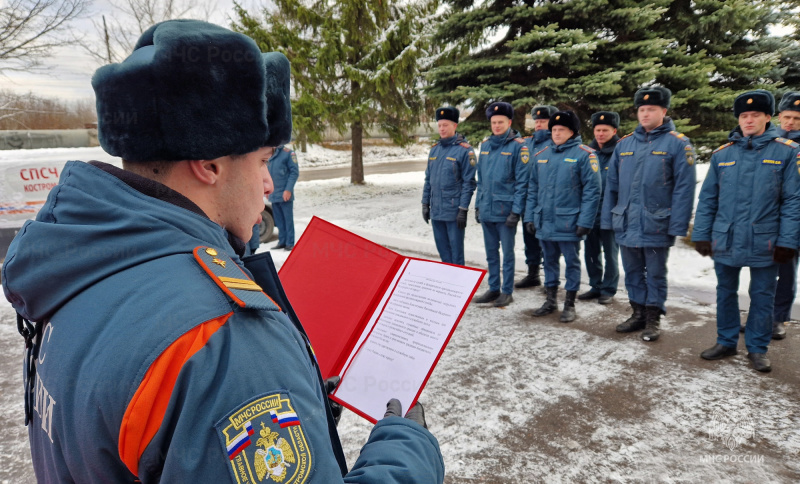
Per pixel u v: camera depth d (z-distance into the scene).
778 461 2.27
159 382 0.47
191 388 0.47
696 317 4.24
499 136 4.62
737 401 2.81
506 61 7.50
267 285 0.77
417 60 12.59
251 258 0.76
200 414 0.47
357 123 14.69
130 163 0.61
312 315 1.11
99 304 0.52
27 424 0.67
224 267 0.57
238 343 0.51
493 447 2.41
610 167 4.05
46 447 0.57
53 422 0.54
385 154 32.12
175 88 0.55
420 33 12.95
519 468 2.25
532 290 5.25
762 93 3.03
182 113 0.55
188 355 0.48
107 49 11.27
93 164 0.61
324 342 1.06
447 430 2.57
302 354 0.59
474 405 2.82
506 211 4.59
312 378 0.59
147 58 0.55
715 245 3.28
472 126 8.36
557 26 7.28
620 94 7.80
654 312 3.74
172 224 0.57
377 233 7.83
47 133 7.14
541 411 2.74
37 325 0.63
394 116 14.66
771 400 2.81
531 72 7.98
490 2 8.13
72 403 0.51
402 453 0.66
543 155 4.31
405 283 1.07
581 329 4.03
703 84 7.57
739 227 3.17
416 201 11.52
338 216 9.59
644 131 3.74
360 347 1.02
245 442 0.48
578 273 4.22
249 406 0.49
